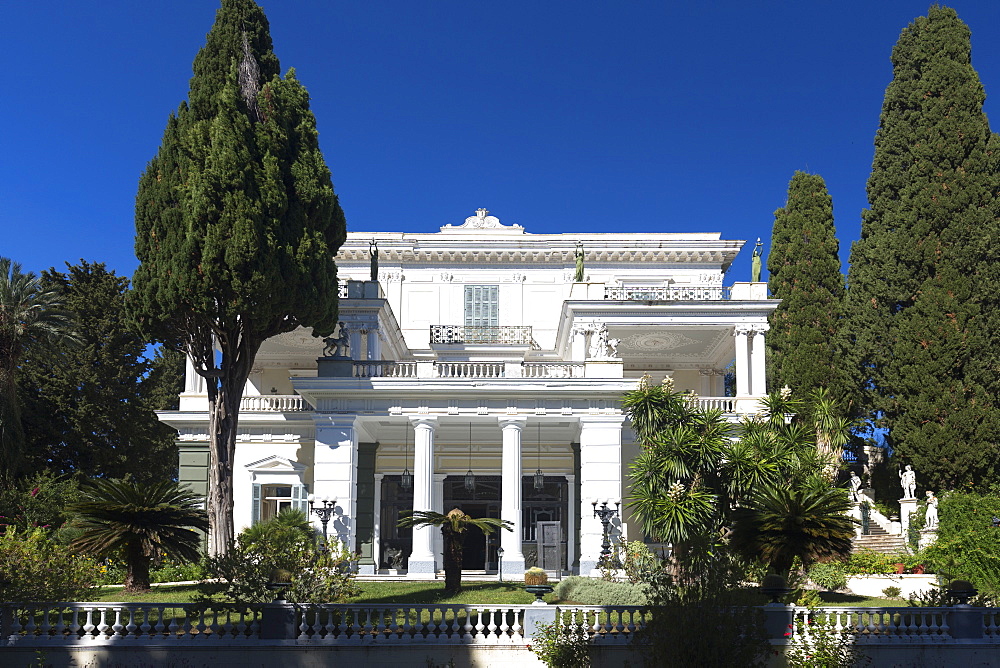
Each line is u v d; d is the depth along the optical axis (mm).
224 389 25453
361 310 32062
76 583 17828
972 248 34156
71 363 38281
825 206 39062
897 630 15922
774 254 39000
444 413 29219
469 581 25828
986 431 32438
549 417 29219
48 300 33500
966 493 31438
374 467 33125
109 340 39406
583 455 28938
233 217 24062
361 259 41844
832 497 18125
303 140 26188
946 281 34125
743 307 33500
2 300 31656
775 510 18312
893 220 36344
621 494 30031
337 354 30000
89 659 14867
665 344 37406
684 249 40875
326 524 28062
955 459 32500
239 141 24578
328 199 26328
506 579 28109
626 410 23750
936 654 15570
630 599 20500
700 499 20562
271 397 32875
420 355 40125
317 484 28594
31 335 32469
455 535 23453
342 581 16359
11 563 15852
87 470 37594
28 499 29328
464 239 41719
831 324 37375
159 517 20047
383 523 33250
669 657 13836
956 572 26719
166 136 25516
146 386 41312
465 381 28922
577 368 29922
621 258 41438
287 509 28609
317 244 26016
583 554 28172
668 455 21594
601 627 15484
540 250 41438
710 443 21406
